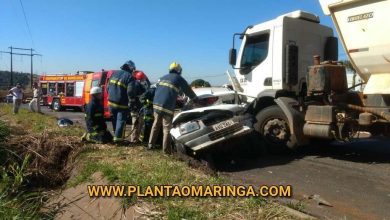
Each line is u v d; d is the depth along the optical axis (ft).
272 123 30.37
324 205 18.74
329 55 33.58
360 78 28.14
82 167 25.39
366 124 26.40
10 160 28.53
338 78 28.19
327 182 22.93
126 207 17.52
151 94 32.42
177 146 27.73
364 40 26.21
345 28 27.09
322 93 28.43
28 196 21.39
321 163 27.94
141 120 32.22
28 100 146.00
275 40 31.55
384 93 26.00
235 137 26.99
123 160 25.23
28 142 31.07
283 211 15.85
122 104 31.45
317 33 33.30
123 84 31.42
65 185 24.86
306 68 32.45
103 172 22.44
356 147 34.06
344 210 18.04
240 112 28.43
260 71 32.65
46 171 28.66
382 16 25.04
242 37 34.35
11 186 22.58
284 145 29.94
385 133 26.76
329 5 27.37
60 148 30.53
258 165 27.53
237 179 23.77
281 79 31.09
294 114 28.89
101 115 32.27
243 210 16.03
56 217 19.88
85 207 19.57
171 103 27.89
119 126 31.27
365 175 24.49
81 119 69.72
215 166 27.22
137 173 21.53
